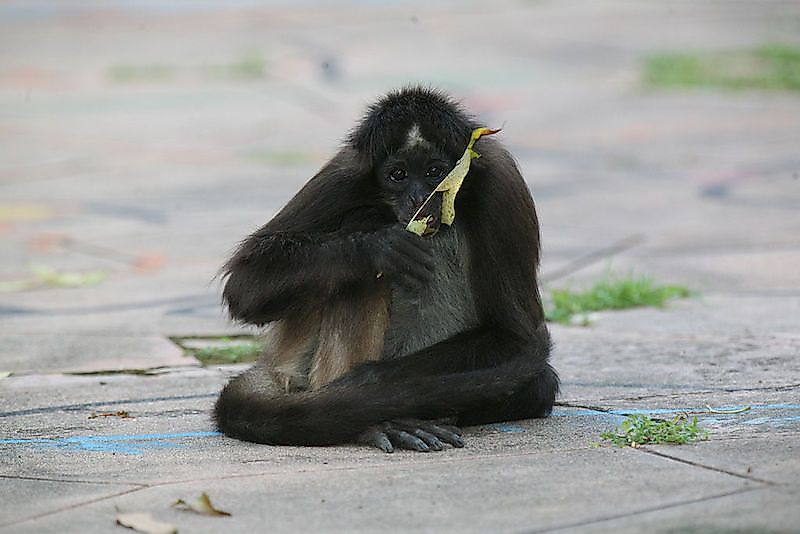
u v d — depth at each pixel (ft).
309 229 34.19
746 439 29.60
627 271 57.47
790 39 130.93
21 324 50.03
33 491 27.45
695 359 40.63
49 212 76.07
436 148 32.76
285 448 31.22
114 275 60.03
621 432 31.30
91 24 153.38
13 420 35.12
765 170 81.56
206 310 52.26
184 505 25.21
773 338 43.14
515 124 100.01
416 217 32.17
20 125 104.12
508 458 28.81
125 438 32.73
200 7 165.27
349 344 32.68
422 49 133.80
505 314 33.71
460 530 23.45
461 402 31.14
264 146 95.96
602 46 133.28
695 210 71.46
